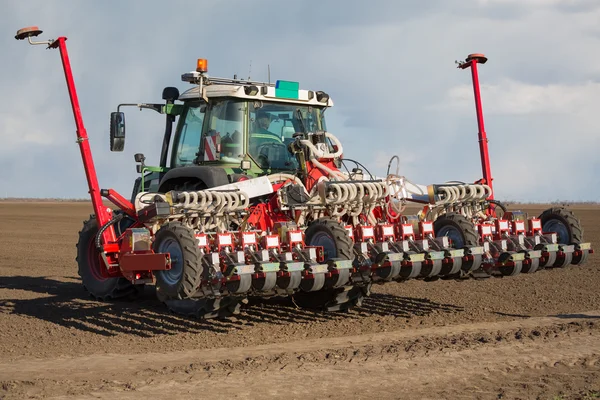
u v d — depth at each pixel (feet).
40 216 156.76
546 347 24.70
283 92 35.01
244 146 34.04
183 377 21.33
